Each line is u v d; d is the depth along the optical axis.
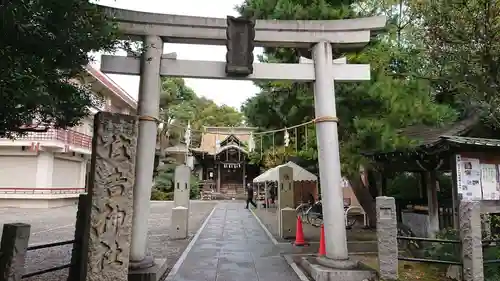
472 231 5.49
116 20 5.72
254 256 8.30
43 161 22.06
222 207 24.61
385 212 5.97
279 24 6.98
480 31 6.96
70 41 3.95
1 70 3.24
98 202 4.91
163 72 6.69
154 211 20.86
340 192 6.72
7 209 20.97
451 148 6.77
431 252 6.86
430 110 7.89
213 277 6.42
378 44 8.84
